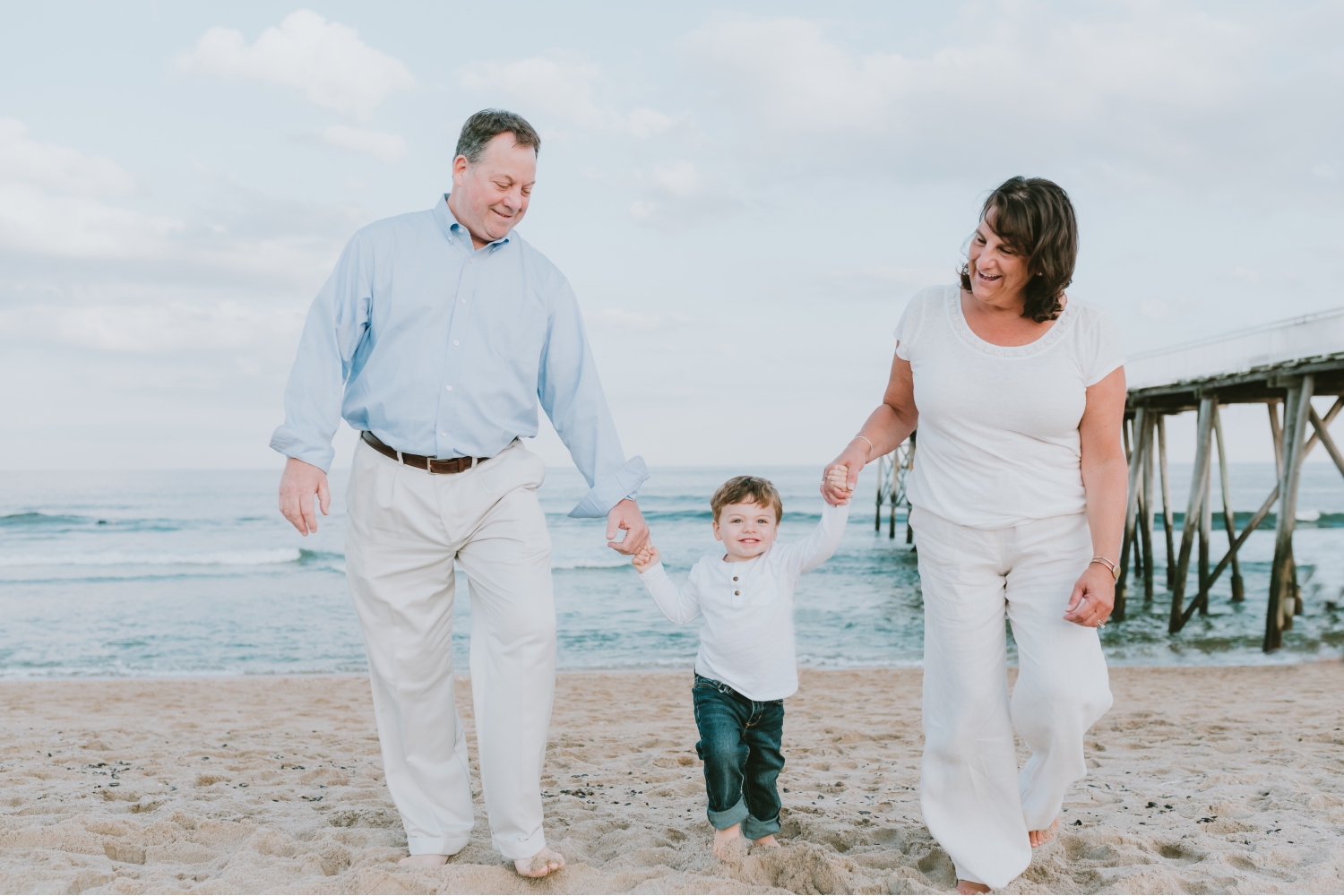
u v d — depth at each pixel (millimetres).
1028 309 2225
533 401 2465
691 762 4586
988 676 2307
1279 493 14336
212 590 19312
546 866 2330
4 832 2664
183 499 46156
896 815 3199
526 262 2447
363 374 2371
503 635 2332
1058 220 2092
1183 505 44844
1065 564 2232
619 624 15727
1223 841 2748
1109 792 3590
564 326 2521
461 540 2359
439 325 2326
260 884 2264
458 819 2514
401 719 2455
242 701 8414
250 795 3576
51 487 54188
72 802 3332
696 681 2814
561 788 3873
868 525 35938
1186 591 19281
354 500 2395
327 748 5117
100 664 12195
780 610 2713
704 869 2500
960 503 2309
